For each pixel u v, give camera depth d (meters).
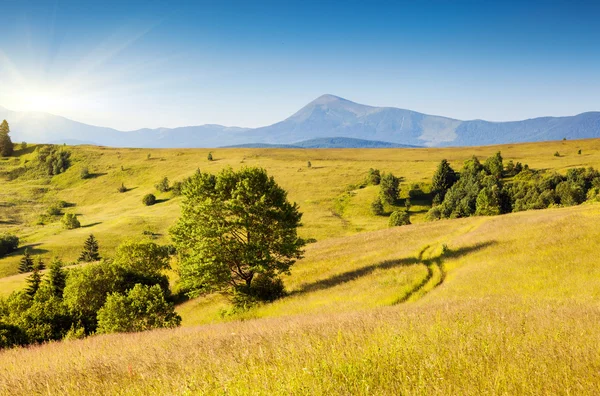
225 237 30.78
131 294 22.86
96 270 30.14
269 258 30.33
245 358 6.48
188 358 7.23
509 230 39.59
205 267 30.02
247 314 28.02
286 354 6.32
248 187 30.14
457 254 34.22
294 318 14.84
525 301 15.31
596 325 8.23
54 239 119.44
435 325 8.10
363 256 41.53
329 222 117.31
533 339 6.63
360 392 4.22
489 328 7.59
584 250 27.47
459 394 4.03
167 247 77.88
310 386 4.41
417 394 4.10
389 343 6.47
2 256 107.00
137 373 6.46
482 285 24.36
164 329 17.00
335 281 32.25
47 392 5.80
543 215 47.88
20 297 27.66
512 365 4.84
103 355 9.42
